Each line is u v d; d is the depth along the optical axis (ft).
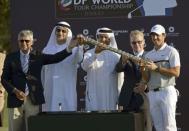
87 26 39.99
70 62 35.04
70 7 40.11
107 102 34.63
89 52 35.12
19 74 33.42
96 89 34.71
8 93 33.32
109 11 39.75
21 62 33.53
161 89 32.76
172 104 32.68
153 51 33.50
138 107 33.78
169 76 32.68
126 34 39.58
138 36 33.94
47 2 40.29
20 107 33.42
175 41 39.06
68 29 34.99
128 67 33.76
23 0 40.45
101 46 32.30
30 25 40.45
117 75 34.94
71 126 27.99
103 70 34.65
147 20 39.37
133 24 39.52
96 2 39.86
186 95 38.75
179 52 38.99
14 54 33.78
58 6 40.19
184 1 38.91
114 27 39.73
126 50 39.58
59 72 35.06
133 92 33.73
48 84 35.32
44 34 40.37
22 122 33.60
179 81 38.86
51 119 28.02
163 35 33.30
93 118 27.96
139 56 33.81
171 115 32.65
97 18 39.88
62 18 40.19
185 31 38.93
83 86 39.83
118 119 27.84
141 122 31.27
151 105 33.04
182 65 38.88
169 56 32.96
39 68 33.60
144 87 32.89
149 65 32.17
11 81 33.63
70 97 35.04
